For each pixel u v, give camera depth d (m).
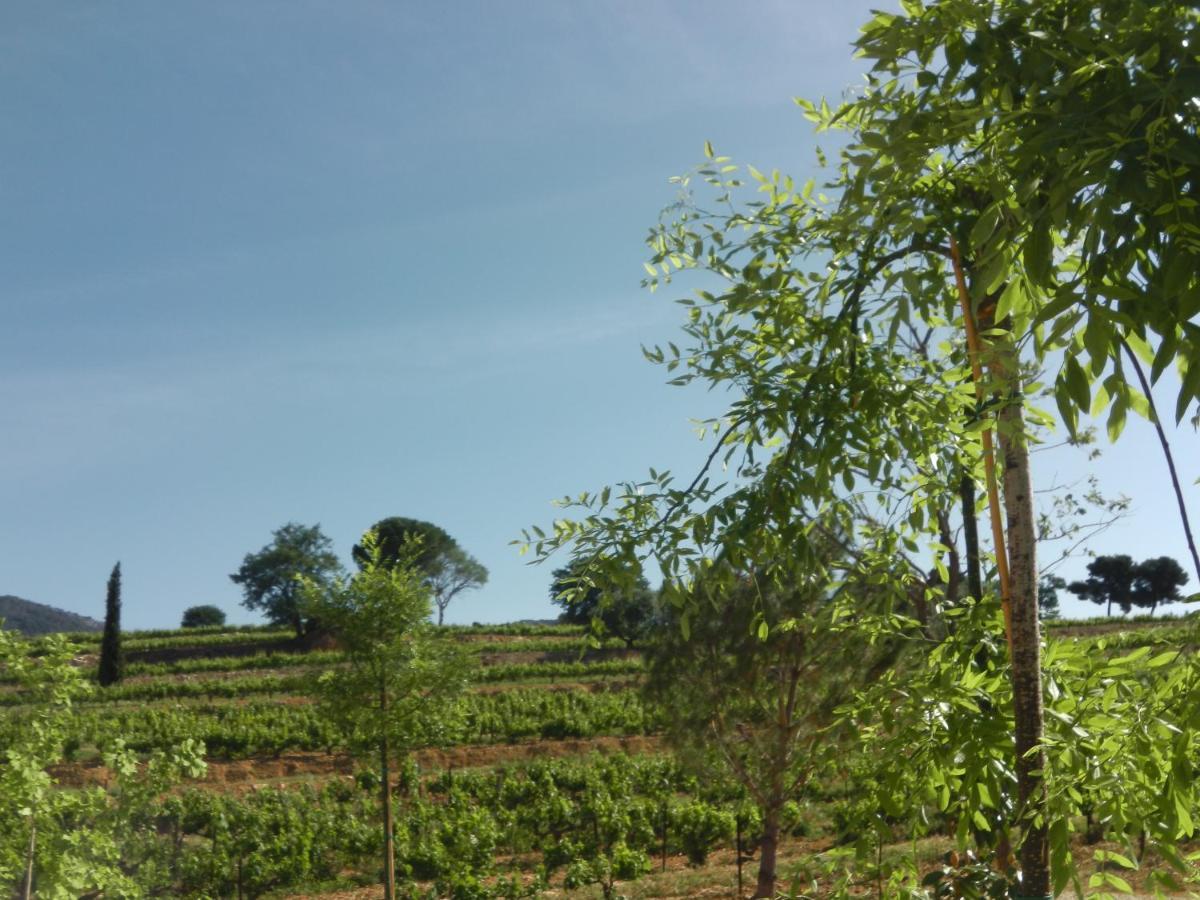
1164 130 2.10
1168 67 2.17
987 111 2.46
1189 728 2.69
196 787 22.23
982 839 3.77
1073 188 2.13
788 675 9.23
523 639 50.88
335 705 11.60
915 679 3.64
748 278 3.48
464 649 12.10
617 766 21.78
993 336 3.16
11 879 6.62
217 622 75.31
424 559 67.25
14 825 6.76
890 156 2.68
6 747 7.07
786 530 3.29
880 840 3.60
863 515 4.36
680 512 3.30
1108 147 2.12
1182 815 2.89
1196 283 2.04
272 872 15.22
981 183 2.85
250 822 17.72
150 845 7.74
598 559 3.26
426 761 24.97
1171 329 2.09
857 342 3.54
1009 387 2.69
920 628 3.96
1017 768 3.18
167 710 32.12
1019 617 3.19
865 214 2.80
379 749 11.76
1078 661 3.36
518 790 20.17
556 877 15.65
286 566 64.44
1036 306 2.60
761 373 3.57
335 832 16.83
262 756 26.12
